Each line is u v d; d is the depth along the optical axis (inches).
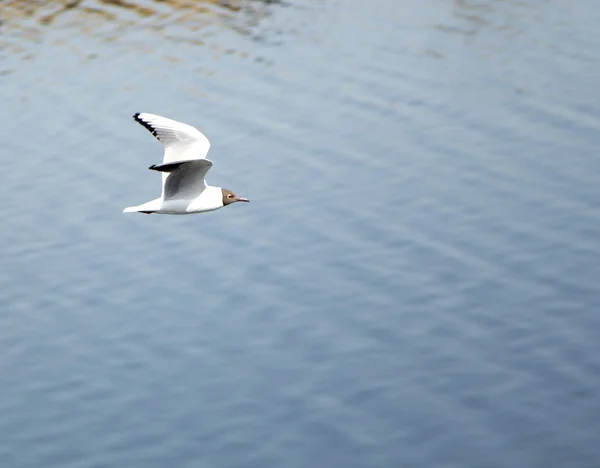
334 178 1317.7
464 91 1483.8
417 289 1138.0
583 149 1357.0
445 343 1070.4
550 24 1652.3
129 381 1050.1
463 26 1657.2
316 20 1680.6
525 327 1083.3
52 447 985.5
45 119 1469.0
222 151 1370.6
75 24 1686.8
